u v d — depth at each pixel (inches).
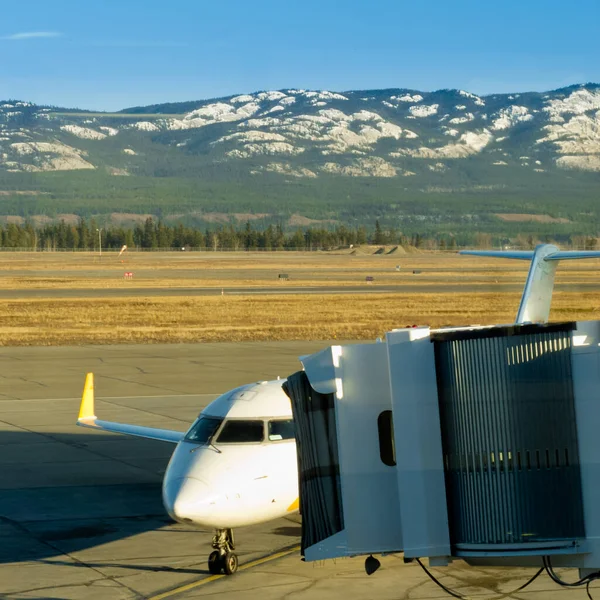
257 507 917.8
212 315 4717.0
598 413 633.0
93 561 981.8
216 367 2780.5
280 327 4060.0
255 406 988.6
